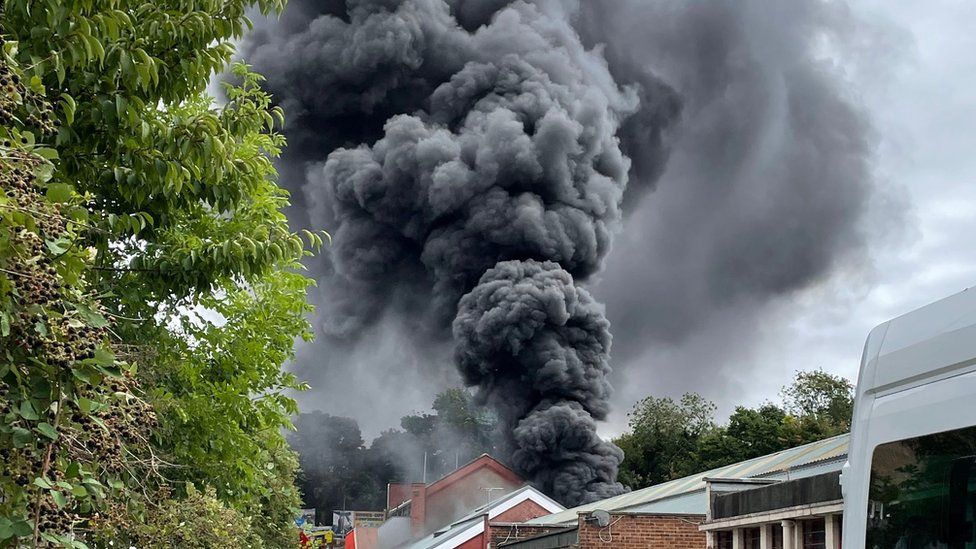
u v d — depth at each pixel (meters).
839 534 13.29
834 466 17.89
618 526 20.91
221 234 10.54
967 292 3.45
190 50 7.49
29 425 3.83
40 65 5.70
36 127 4.71
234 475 11.30
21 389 3.81
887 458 3.69
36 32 5.83
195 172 7.75
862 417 3.92
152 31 7.19
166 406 8.76
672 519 21.00
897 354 3.73
